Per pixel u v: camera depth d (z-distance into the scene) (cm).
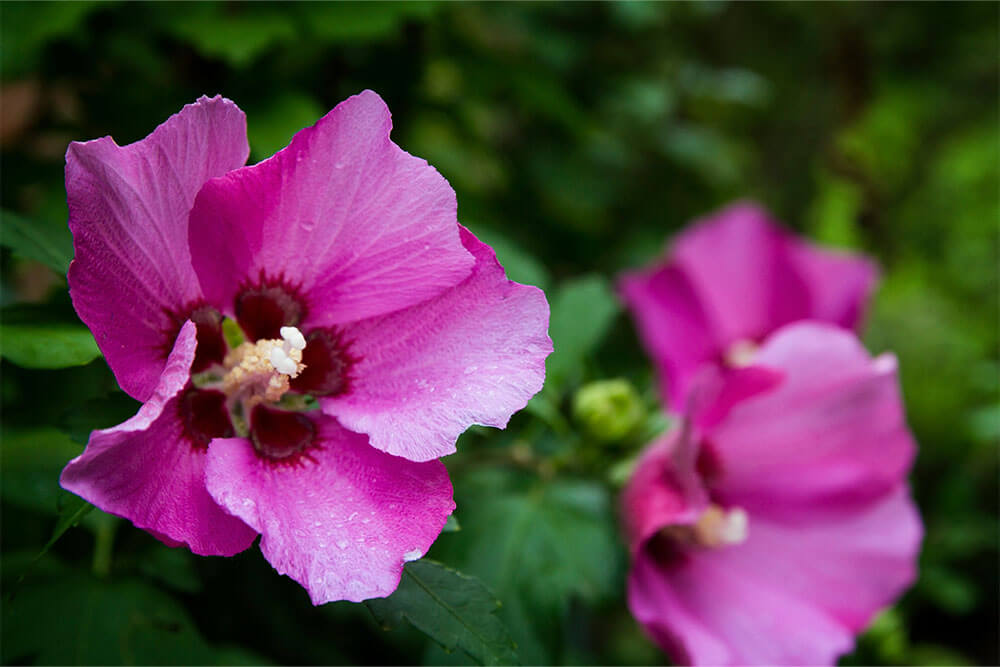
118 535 41
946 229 88
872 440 44
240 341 39
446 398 37
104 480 35
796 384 43
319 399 38
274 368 38
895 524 44
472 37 53
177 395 37
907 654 57
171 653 40
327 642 46
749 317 50
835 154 78
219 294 38
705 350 49
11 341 37
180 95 47
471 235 37
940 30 86
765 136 76
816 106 77
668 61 63
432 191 37
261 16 45
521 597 43
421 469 37
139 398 37
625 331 59
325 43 48
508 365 37
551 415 44
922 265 87
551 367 45
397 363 38
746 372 42
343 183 37
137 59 48
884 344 73
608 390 45
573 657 49
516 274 45
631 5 57
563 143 59
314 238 38
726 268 49
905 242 87
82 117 48
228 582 43
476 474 46
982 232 88
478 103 55
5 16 44
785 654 43
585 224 60
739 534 43
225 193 37
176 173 36
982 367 65
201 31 45
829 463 44
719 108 71
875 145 82
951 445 68
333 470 37
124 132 47
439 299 38
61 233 40
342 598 36
